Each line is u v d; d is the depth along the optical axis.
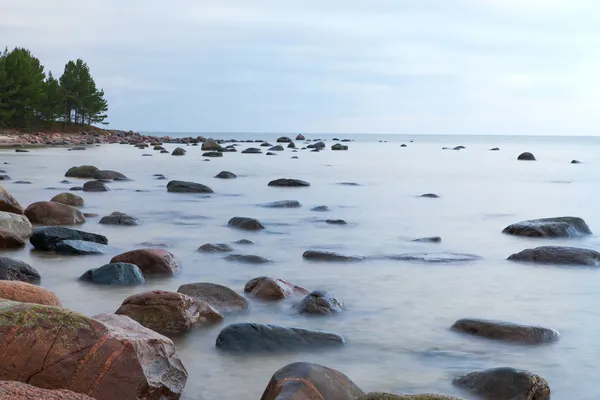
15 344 4.38
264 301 7.63
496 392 4.90
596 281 8.91
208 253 10.59
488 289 8.43
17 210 12.90
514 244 12.12
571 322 6.96
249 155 48.06
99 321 4.63
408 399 4.02
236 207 17.14
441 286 8.56
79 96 99.06
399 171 33.66
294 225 14.14
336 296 7.54
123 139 90.12
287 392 4.18
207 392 4.96
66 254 10.17
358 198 20.11
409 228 14.05
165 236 12.27
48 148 56.81
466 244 12.06
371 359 5.74
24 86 81.00
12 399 3.61
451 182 27.11
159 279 8.68
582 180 28.64
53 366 4.34
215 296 7.25
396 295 8.05
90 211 15.63
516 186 25.38
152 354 4.67
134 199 18.55
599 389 5.14
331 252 10.42
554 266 9.95
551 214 16.91
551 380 5.31
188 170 31.61
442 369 5.52
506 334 6.31
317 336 6.11
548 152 67.50
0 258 8.22
